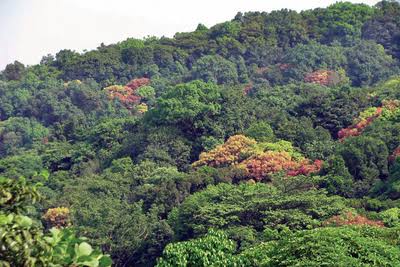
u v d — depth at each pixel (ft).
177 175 220.84
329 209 163.73
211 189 190.19
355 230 109.29
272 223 162.71
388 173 195.52
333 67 395.75
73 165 268.62
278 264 94.68
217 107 263.70
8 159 276.41
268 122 260.21
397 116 224.74
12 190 30.58
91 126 307.58
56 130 310.65
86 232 183.62
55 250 29.25
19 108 390.21
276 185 191.21
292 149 228.43
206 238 100.63
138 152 257.96
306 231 99.81
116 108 380.99
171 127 260.21
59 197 212.43
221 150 232.12
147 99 396.37
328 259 91.09
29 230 28.60
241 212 169.89
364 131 221.25
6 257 27.68
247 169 214.90
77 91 390.42
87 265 29.25
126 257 186.91
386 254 95.55
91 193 216.33
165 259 101.71
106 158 265.95
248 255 100.94
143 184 223.71
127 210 198.70
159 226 184.75
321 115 258.37
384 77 387.34
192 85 270.87
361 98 260.83
